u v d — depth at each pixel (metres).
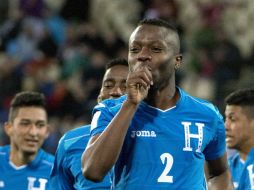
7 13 51.88
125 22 54.00
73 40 47.72
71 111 40.94
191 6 51.56
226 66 45.41
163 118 12.57
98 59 43.09
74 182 16.89
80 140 16.67
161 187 12.17
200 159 12.59
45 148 34.62
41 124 20.89
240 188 18.41
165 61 12.28
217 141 13.32
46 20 49.38
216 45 46.41
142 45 12.28
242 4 53.03
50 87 42.41
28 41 46.59
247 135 19.09
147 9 52.09
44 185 21.19
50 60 46.41
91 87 42.00
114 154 11.72
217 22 49.66
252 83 44.06
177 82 44.12
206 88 44.91
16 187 21.11
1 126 38.88
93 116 12.87
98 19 53.03
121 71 16.64
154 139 12.36
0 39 47.00
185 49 46.97
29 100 20.83
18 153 21.14
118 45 46.50
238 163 19.95
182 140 12.44
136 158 12.28
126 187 12.28
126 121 11.80
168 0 48.25
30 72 44.31
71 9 52.16
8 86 42.78
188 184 12.30
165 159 12.27
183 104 12.83
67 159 16.77
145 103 12.65
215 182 14.27
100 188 16.03
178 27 47.22
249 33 52.47
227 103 19.36
